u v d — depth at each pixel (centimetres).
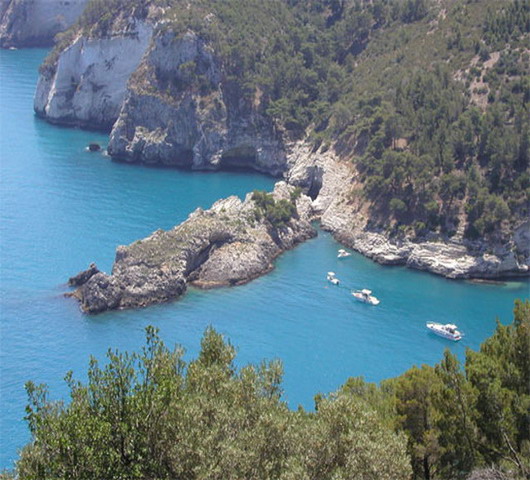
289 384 10919
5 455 9094
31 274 13950
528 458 5544
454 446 5778
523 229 14875
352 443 5097
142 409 5041
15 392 10381
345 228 16362
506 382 5859
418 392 6119
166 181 19588
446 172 15738
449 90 17212
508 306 13612
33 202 17525
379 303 13538
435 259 14900
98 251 14938
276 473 4919
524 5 18200
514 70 17000
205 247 14688
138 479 4834
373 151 16975
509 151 15275
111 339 11950
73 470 4800
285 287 14125
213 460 4853
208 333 6169
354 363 11550
